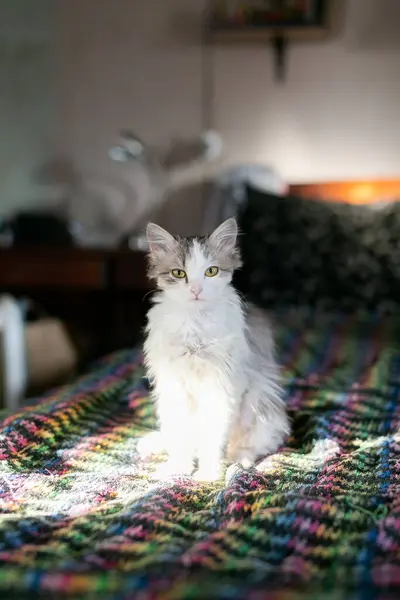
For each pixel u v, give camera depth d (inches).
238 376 33.2
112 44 65.2
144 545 23.1
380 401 39.5
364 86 62.2
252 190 57.4
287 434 35.7
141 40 64.9
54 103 66.8
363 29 61.6
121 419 38.7
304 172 64.1
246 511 26.0
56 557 22.4
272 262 53.7
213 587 19.5
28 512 27.0
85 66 65.9
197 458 33.9
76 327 65.2
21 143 67.7
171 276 35.0
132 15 64.6
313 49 62.5
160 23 64.4
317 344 48.4
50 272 57.5
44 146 67.5
